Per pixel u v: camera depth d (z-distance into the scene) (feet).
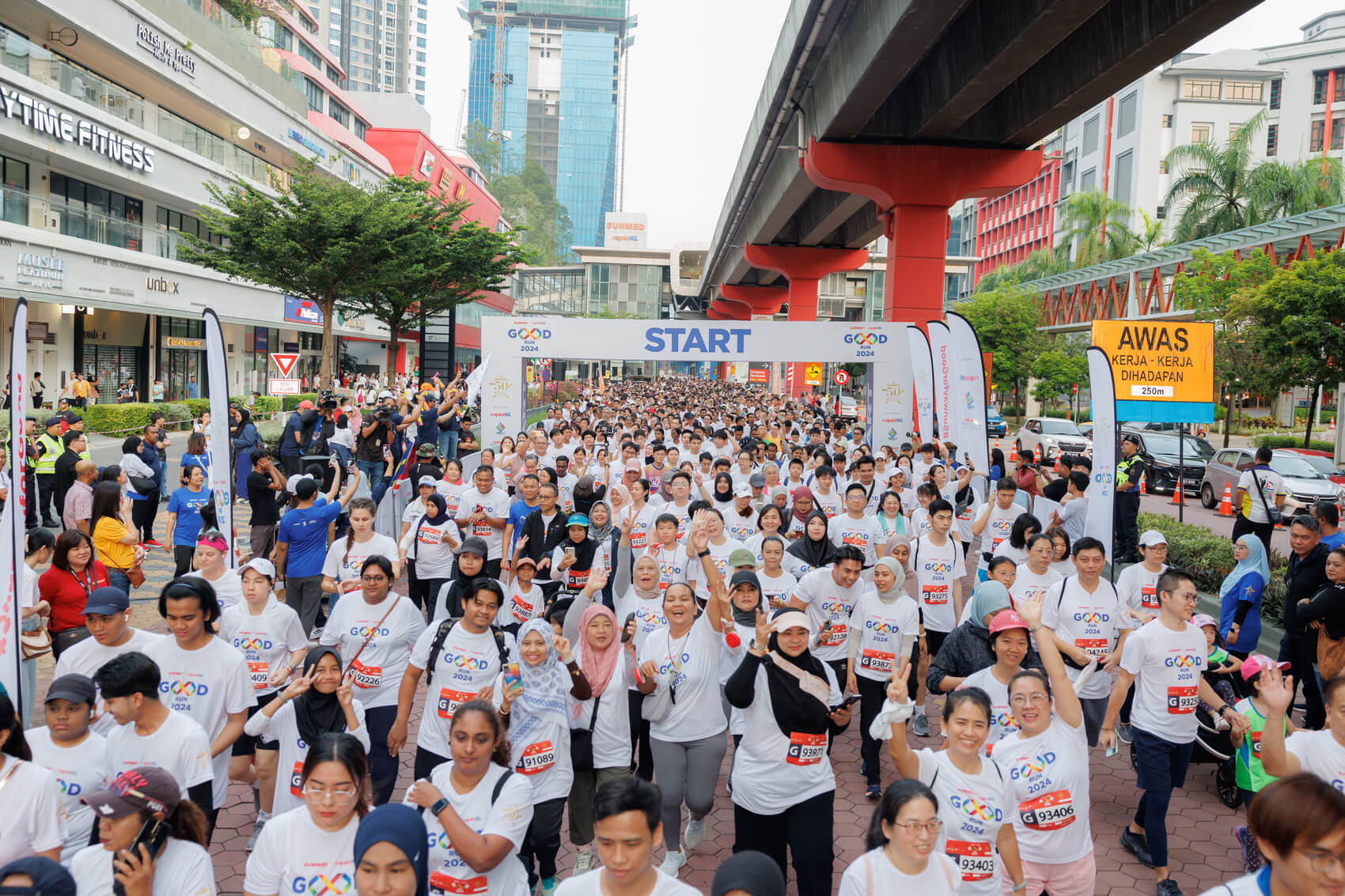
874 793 21.86
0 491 23.91
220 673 16.63
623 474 39.32
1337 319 67.77
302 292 90.43
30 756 12.98
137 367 118.42
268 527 36.29
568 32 637.30
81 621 21.98
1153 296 119.34
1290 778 9.29
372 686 19.25
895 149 80.07
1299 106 228.22
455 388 61.77
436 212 100.53
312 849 11.95
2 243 80.53
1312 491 63.16
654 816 10.41
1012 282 190.90
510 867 13.24
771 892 9.98
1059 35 51.72
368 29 467.93
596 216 641.81
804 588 23.25
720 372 309.22
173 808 11.28
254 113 136.77
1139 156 234.79
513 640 17.72
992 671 17.30
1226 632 26.86
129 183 106.52
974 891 13.21
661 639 18.21
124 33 102.01
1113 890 18.02
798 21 68.23
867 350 72.02
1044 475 43.98
